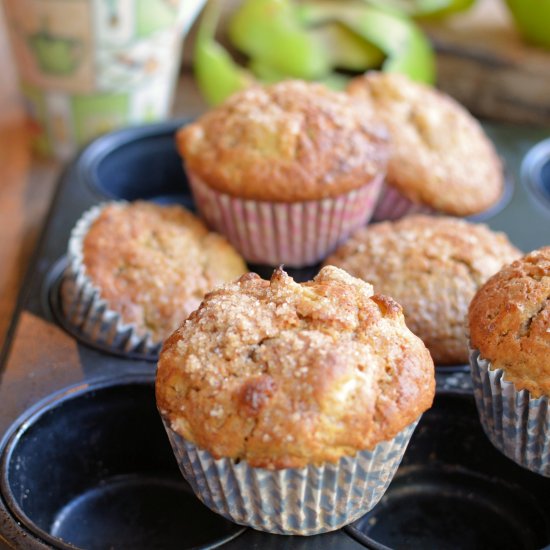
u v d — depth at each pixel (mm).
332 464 403
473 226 514
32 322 490
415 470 474
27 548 414
